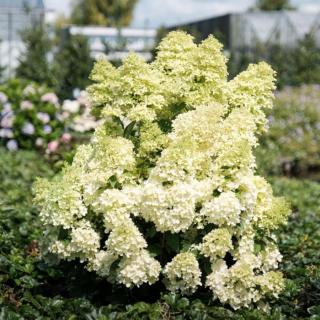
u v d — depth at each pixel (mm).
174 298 4746
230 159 4598
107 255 4723
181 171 4527
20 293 5270
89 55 21906
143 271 4641
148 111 4910
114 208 4574
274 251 4977
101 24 50812
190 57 5059
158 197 4480
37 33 22828
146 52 22922
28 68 22188
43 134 13695
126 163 4719
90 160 5051
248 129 4789
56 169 9938
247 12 29172
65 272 5145
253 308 4938
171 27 26969
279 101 18438
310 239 7289
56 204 4793
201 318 4625
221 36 26672
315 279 5453
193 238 4781
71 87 21531
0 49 25578
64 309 4867
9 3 25719
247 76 5184
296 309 5105
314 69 25109
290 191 11367
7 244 6098
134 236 4547
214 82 5066
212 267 4699
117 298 4973
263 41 28516
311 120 17859
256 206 4789
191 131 4715
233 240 4875
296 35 28750
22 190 9352
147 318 4703
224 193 4555
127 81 4918
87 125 13320
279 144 16641
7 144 13766
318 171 16281
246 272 4617
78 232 4715
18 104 13977
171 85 5035
